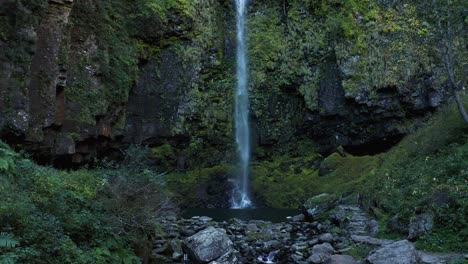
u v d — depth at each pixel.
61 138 13.98
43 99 13.12
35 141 12.71
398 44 21.33
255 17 25.09
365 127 22.06
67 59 14.13
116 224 8.19
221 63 23.92
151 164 20.81
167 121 21.53
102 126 16.73
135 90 20.97
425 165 12.30
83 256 6.87
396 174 13.24
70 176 9.04
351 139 22.41
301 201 20.06
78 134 14.78
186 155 22.20
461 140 12.68
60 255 6.52
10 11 12.24
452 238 8.78
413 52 21.08
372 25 22.08
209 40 23.56
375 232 10.94
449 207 9.37
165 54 21.83
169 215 13.41
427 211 9.61
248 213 17.92
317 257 9.84
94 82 15.98
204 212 18.28
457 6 12.19
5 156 7.88
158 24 20.97
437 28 12.67
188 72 22.25
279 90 24.08
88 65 15.73
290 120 23.86
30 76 12.79
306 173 21.77
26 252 5.84
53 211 7.19
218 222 14.35
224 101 23.52
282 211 18.53
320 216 13.88
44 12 13.34
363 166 19.61
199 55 22.77
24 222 6.26
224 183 21.70
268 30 24.78
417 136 16.12
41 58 13.24
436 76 20.81
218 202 20.73
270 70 24.28
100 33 16.69
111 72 17.30
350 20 22.52
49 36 13.53
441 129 14.10
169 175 21.44
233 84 23.86
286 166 22.75
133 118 20.83
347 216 12.68
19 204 6.37
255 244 11.53
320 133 23.16
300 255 10.40
